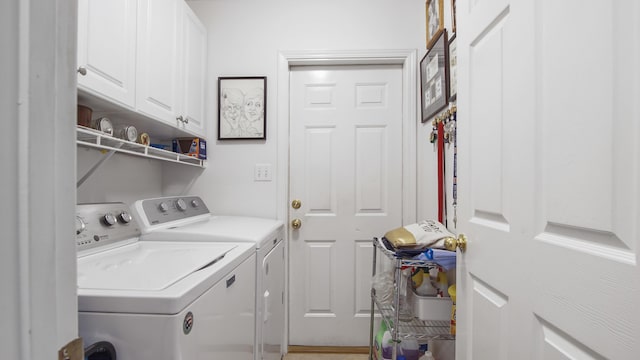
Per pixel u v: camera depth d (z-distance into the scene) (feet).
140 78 4.06
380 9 6.45
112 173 4.98
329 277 6.62
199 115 5.94
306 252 6.63
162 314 2.00
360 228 6.61
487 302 2.74
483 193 2.82
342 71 6.68
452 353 4.63
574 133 1.78
